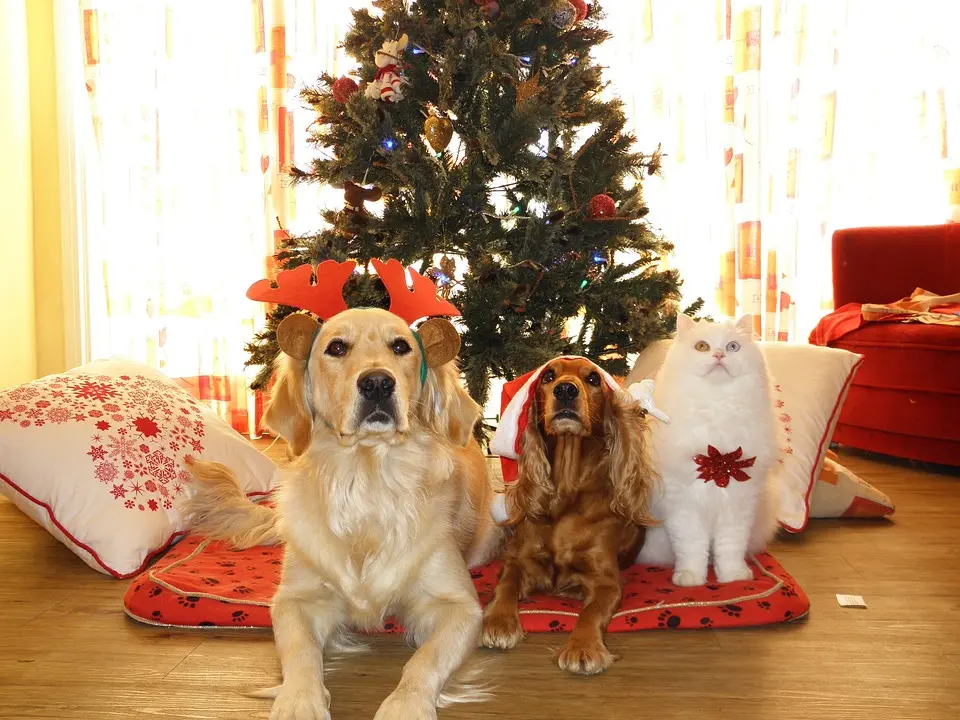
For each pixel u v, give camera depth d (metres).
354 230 3.56
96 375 3.30
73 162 5.61
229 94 5.55
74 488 2.85
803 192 5.82
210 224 5.59
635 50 5.65
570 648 2.08
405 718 1.68
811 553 3.00
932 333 4.26
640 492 2.46
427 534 2.26
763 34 5.64
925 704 1.88
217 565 2.77
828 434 3.31
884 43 5.70
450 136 3.38
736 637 2.27
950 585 2.67
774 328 5.78
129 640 2.25
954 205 5.69
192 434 3.34
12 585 2.70
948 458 4.24
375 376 2.06
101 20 5.46
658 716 1.83
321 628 2.17
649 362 3.54
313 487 2.27
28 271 5.62
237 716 1.83
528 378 2.67
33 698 1.91
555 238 3.52
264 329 3.76
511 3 3.58
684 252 5.75
